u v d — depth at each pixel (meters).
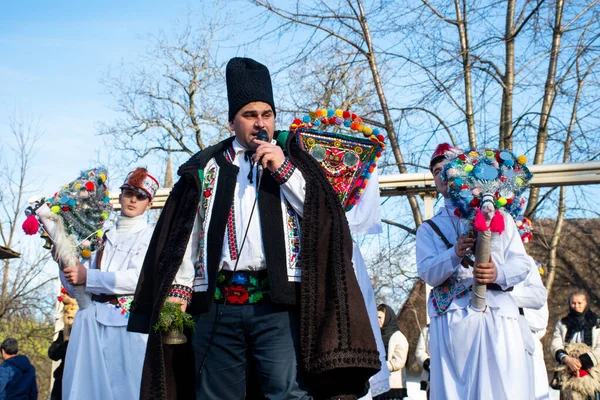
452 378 4.91
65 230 5.70
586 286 17.58
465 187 4.75
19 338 22.83
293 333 3.25
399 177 8.66
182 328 3.33
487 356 4.80
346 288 3.14
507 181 4.78
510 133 14.33
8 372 9.50
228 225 3.37
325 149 4.30
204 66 20.83
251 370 3.40
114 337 5.71
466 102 15.48
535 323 6.24
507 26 15.16
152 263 3.49
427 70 14.68
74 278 5.66
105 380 5.63
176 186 3.53
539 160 14.52
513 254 4.91
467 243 4.77
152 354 3.29
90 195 5.73
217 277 3.35
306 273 3.17
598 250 18.11
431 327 5.11
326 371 3.07
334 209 3.24
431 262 4.97
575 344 7.77
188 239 3.33
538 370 6.23
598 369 7.65
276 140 3.50
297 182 3.27
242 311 3.29
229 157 3.53
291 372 3.21
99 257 5.96
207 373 3.35
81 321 5.75
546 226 18.44
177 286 3.36
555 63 14.41
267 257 3.26
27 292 22.42
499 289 4.92
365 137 4.36
